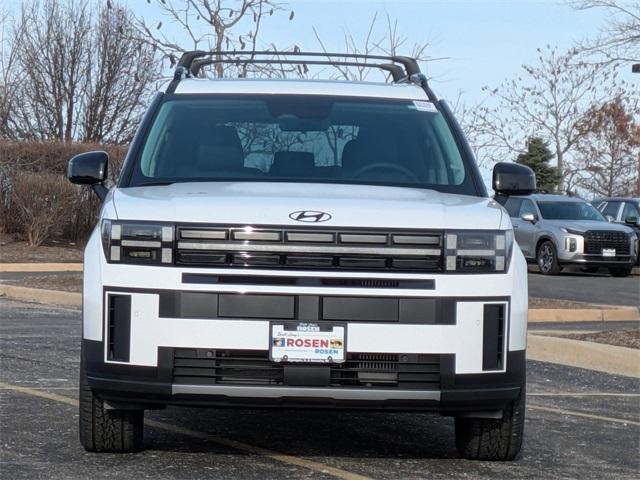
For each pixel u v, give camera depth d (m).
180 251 5.84
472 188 6.88
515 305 6.00
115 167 27.36
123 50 38.16
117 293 5.86
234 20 21.50
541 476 6.41
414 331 5.80
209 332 5.75
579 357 11.84
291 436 7.45
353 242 5.84
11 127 36.59
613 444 7.52
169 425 7.68
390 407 5.89
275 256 5.82
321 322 5.77
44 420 7.66
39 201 26.69
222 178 6.78
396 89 7.66
